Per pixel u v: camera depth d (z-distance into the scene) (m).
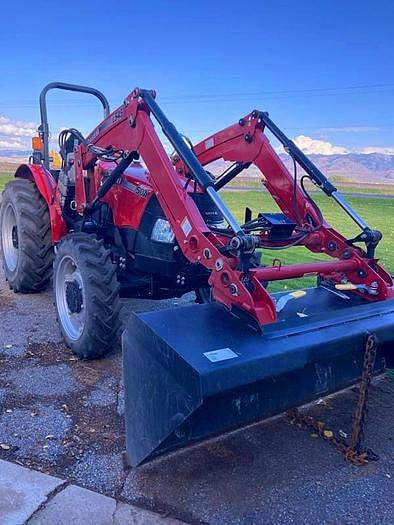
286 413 3.09
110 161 3.99
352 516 2.27
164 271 3.88
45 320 4.63
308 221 3.61
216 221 3.97
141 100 3.35
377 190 43.94
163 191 3.15
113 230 4.34
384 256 8.92
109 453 2.62
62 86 5.12
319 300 2.99
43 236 5.14
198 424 2.22
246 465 2.59
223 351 2.21
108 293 3.58
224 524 2.18
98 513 2.18
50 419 2.92
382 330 2.67
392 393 3.45
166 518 2.19
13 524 2.08
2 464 2.46
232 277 2.58
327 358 2.45
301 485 2.46
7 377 3.44
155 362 2.29
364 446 2.80
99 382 3.43
